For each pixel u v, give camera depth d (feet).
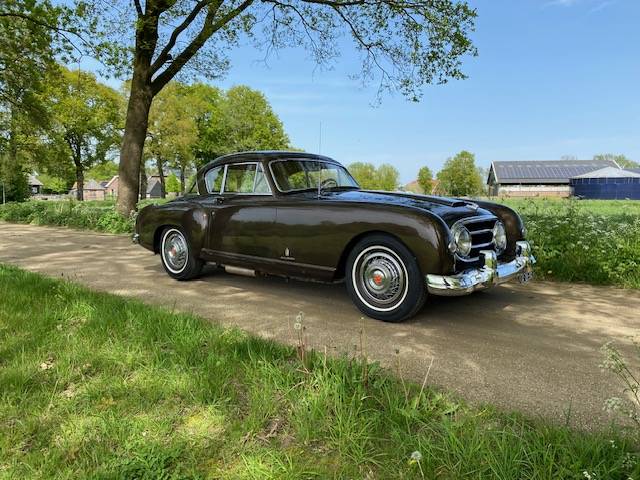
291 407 8.13
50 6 44.62
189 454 6.92
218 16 44.96
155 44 47.16
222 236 17.75
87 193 359.05
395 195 15.53
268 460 6.77
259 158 17.11
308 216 15.06
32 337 11.45
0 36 57.93
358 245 14.12
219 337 11.41
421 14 44.37
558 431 7.14
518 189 283.38
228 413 8.06
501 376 9.96
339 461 6.77
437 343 12.11
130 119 47.62
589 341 12.35
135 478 6.36
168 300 16.70
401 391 8.77
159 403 8.42
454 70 46.98
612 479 6.07
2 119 82.02
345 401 8.02
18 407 8.19
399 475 6.41
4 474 6.44
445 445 6.82
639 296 17.46
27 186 131.64
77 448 7.06
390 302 13.76
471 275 13.05
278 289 18.49
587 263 20.03
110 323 12.42
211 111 181.16
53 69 65.57
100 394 8.61
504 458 6.39
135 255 28.14
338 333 12.89
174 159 157.28
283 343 11.86
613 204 98.99
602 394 9.12
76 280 20.25
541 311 15.34
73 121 121.39
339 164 19.33
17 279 17.76
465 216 13.83
